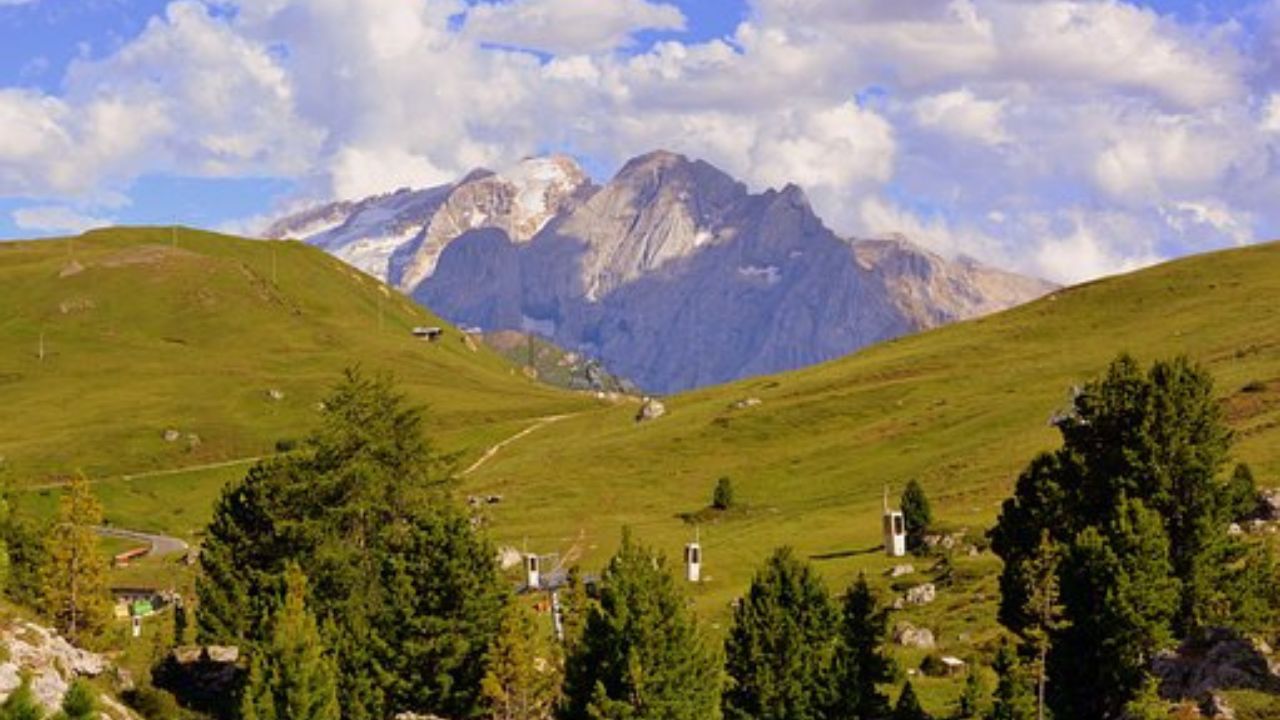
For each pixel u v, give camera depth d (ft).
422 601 279.69
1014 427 560.61
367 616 294.05
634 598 232.73
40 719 170.50
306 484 322.96
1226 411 461.78
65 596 310.04
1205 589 245.65
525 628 267.80
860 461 572.92
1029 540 274.16
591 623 236.43
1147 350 643.45
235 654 272.31
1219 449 257.75
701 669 234.58
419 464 338.34
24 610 231.71
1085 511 267.18
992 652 283.18
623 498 578.66
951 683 266.98
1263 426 424.87
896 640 302.66
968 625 306.55
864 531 442.91
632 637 228.84
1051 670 226.58
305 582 278.46
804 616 246.27
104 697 211.82
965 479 490.08
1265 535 311.47
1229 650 213.05
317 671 234.58
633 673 222.28
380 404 338.13
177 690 259.19
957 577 345.10
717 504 533.96
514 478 640.99
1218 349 601.62
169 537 636.48
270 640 242.99
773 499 542.16
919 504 407.03
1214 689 204.54
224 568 327.26
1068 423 281.13
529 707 268.82
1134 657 215.31
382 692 273.33
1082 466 271.90
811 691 240.73
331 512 319.06
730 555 436.76
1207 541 248.93
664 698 225.97
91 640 306.55
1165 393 260.01
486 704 277.44
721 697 246.88
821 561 404.57
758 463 609.01
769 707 240.73
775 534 461.37
